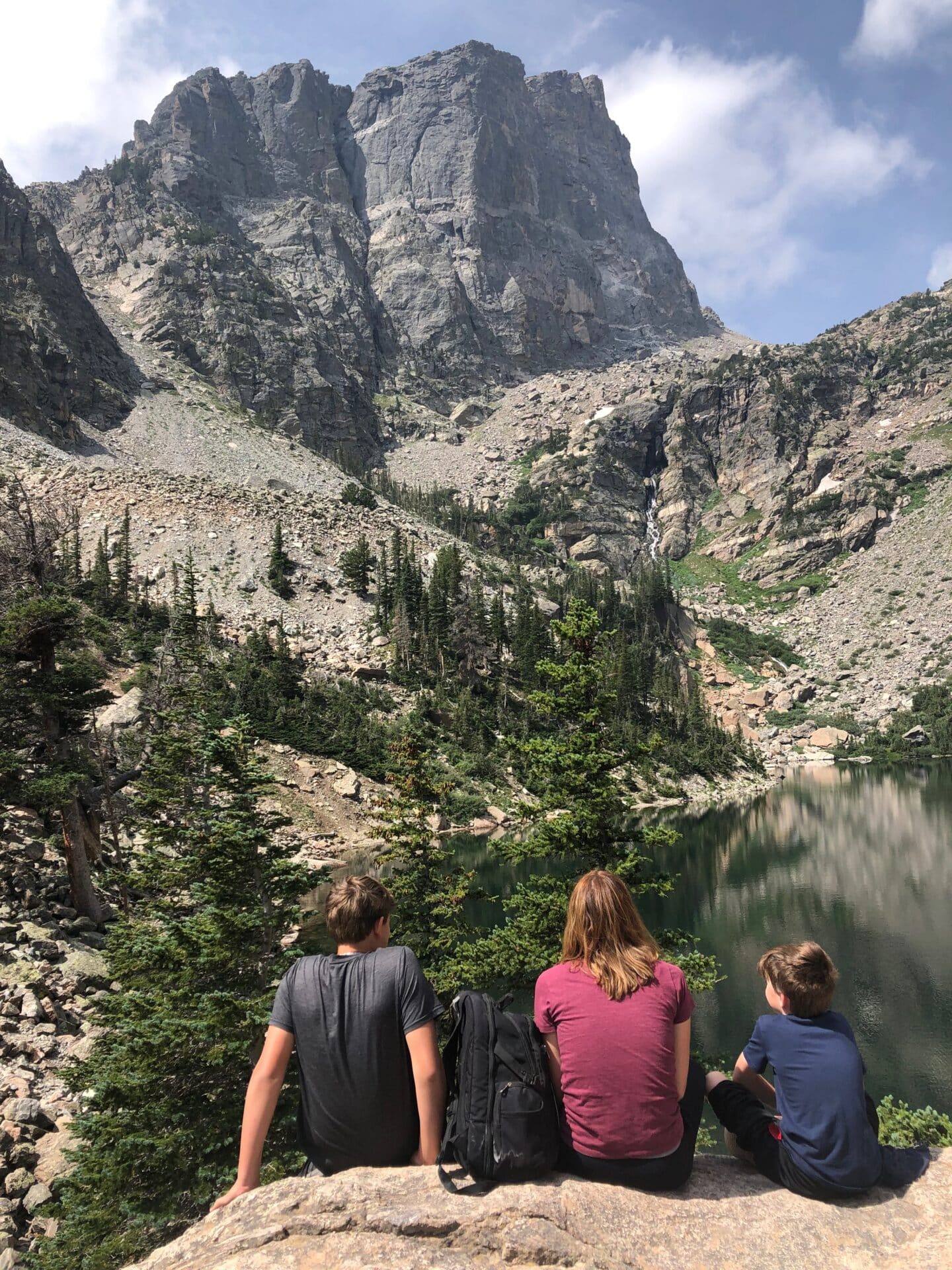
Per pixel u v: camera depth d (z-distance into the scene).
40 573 31.14
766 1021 5.36
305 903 46.12
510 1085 4.70
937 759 137.62
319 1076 4.90
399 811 22.64
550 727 105.12
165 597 107.56
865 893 53.41
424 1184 4.65
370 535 150.12
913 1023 33.09
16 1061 20.31
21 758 29.91
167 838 18.39
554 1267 4.07
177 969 15.48
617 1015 4.79
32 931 27.20
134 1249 13.41
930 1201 4.73
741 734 137.38
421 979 5.07
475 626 114.06
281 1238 4.23
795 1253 4.25
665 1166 4.73
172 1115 14.15
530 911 19.67
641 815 89.50
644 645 158.62
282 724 79.94
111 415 190.38
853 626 195.50
